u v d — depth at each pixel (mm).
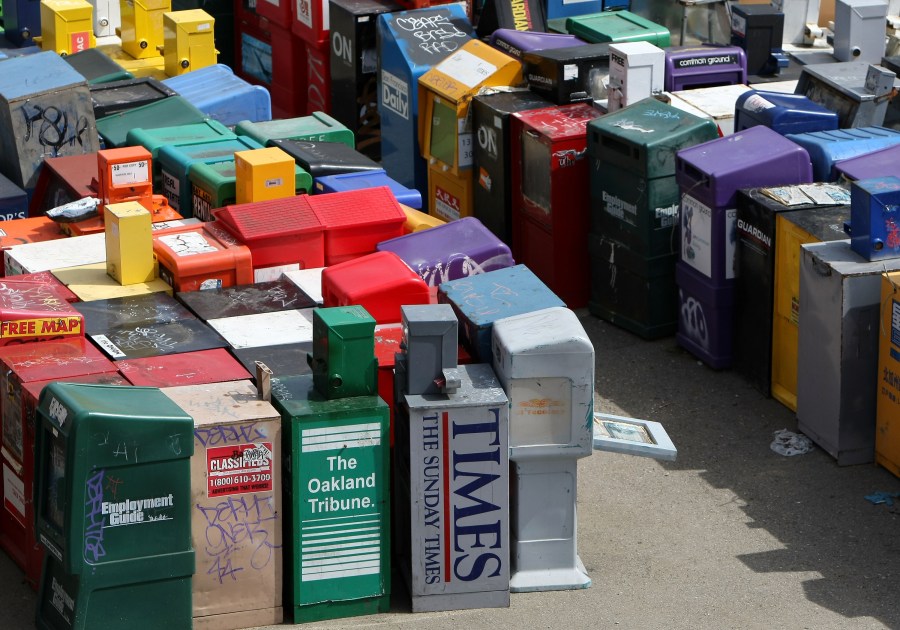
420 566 10336
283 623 10258
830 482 12422
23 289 11789
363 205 13312
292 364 10922
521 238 16594
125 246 12477
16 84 15695
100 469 9266
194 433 9625
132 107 16875
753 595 10719
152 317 11836
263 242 12805
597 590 10789
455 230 13008
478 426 10109
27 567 10734
